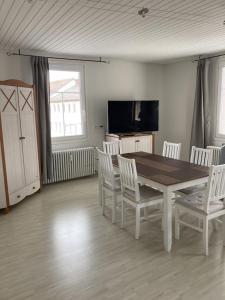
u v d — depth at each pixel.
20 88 3.83
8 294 2.05
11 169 3.69
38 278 2.24
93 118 5.41
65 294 2.04
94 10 2.54
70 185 4.87
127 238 2.90
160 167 3.14
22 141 3.92
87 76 5.19
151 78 6.09
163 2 2.38
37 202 4.04
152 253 2.59
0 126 3.46
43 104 4.52
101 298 1.99
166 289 2.07
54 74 4.85
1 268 2.39
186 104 5.73
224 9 2.58
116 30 3.25
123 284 2.14
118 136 5.20
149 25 3.06
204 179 2.73
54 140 5.01
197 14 2.71
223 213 2.57
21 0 2.26
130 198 2.95
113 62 5.46
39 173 4.45
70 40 3.72
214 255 2.53
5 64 4.28
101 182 3.67
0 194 3.55
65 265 2.42
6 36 3.45
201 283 2.13
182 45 4.17
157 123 5.81
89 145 5.44
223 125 5.04
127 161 2.81
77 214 3.58
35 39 3.63
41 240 2.89
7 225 3.28
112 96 5.58
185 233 2.98
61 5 2.40
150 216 3.05
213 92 5.08
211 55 4.98
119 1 2.33
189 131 5.73
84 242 2.83
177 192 3.05
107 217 3.47
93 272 2.31
